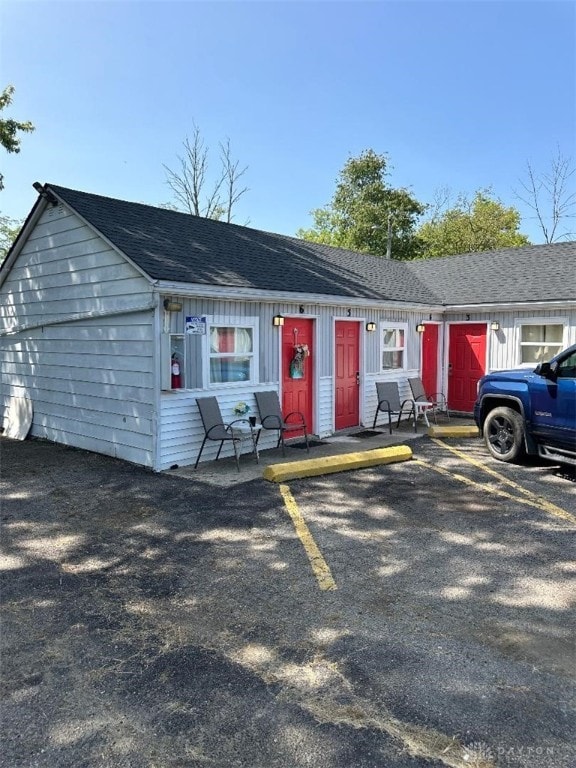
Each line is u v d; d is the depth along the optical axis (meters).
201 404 7.70
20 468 7.70
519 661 3.04
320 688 2.79
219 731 2.47
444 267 15.05
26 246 9.96
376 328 11.23
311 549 4.74
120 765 2.26
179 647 3.21
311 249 12.91
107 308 8.15
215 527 5.31
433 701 2.68
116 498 6.26
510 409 7.95
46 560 4.55
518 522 5.42
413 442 9.63
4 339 10.91
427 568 4.35
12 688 2.81
